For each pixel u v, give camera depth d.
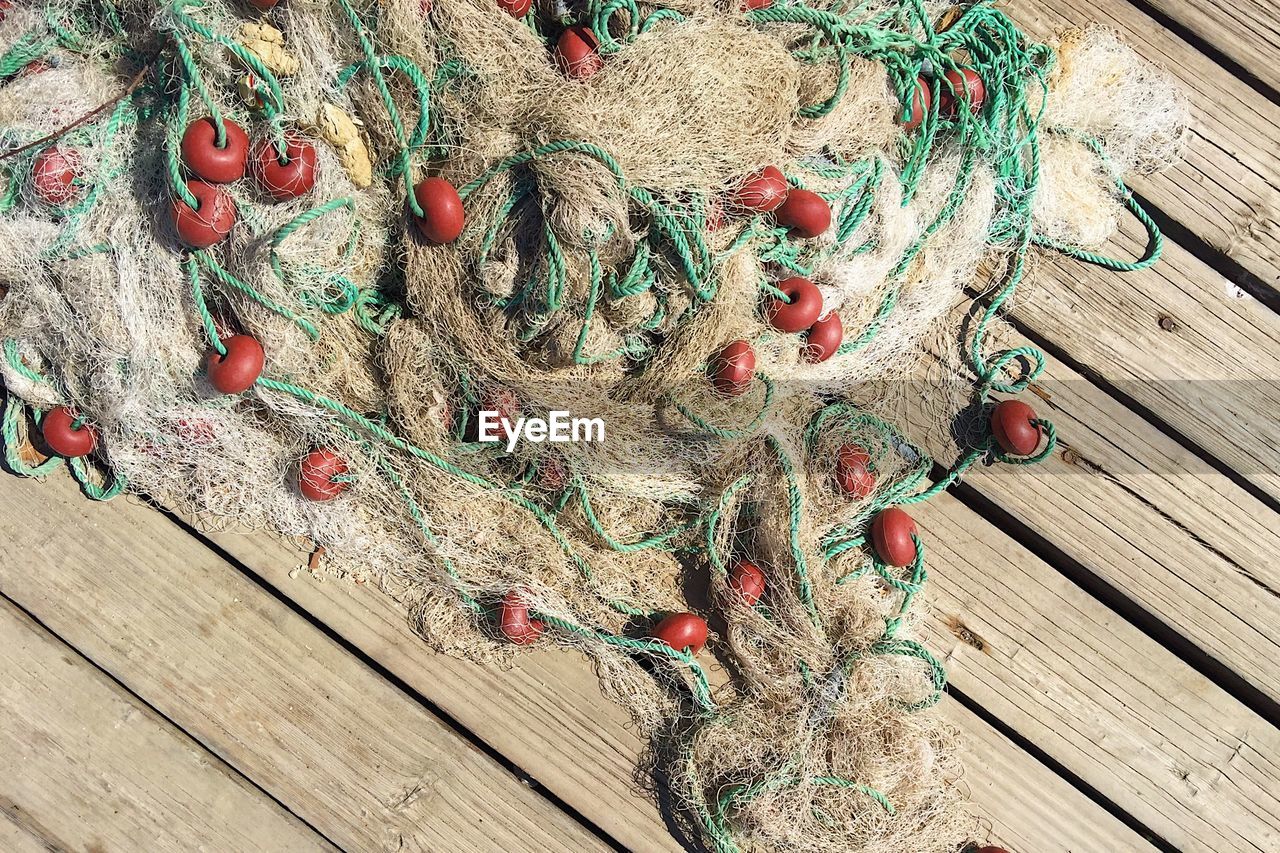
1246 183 2.14
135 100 1.88
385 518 1.97
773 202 1.81
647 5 1.90
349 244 1.86
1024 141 2.01
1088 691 2.04
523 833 2.00
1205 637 2.06
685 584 2.02
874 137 1.97
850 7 2.03
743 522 1.98
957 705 2.05
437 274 1.83
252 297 1.81
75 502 2.04
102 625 2.02
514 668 2.03
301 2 1.79
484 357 1.86
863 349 2.01
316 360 1.90
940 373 2.09
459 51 1.83
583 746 2.01
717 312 1.81
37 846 1.98
